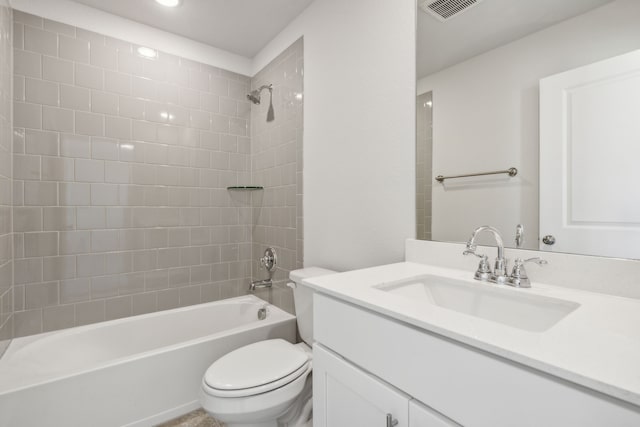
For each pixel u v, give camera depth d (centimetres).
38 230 179
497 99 107
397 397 70
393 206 140
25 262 175
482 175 111
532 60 98
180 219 226
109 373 140
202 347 165
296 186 204
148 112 213
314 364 97
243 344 179
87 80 193
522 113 100
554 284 92
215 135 241
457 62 117
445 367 61
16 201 173
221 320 221
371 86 149
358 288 89
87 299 193
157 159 217
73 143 189
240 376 125
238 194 252
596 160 85
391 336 72
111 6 193
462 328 59
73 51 189
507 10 105
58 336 170
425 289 108
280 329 195
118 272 203
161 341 199
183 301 227
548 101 95
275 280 226
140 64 211
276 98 224
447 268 117
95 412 137
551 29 94
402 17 135
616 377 42
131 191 207
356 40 157
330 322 91
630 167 79
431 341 64
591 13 86
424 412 65
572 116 90
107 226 199
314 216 187
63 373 134
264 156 239
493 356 55
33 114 177
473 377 57
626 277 79
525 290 87
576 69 89
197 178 233
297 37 202
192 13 200
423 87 128
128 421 145
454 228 119
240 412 116
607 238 83
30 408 124
